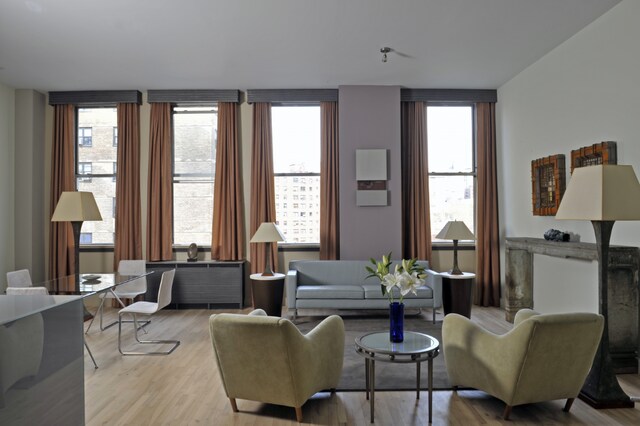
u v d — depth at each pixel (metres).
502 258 6.52
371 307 5.41
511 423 2.87
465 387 3.48
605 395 3.12
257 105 6.59
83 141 6.71
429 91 6.58
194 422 2.90
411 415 3.00
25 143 6.31
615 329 3.78
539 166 5.30
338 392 3.41
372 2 3.95
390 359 2.85
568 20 4.35
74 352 2.26
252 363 2.89
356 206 6.38
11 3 3.87
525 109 5.78
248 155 6.68
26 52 4.99
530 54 5.25
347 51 5.09
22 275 4.60
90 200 4.94
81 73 5.73
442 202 6.82
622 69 3.98
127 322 5.57
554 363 2.83
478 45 4.95
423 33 4.61
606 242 3.19
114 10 4.02
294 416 2.99
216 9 4.03
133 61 5.32
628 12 3.89
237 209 6.53
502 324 5.45
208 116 6.73
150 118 6.57
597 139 4.34
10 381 1.83
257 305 5.59
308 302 5.42
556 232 4.80
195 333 5.07
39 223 6.46
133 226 6.53
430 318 5.77
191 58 5.25
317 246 6.63
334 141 6.57
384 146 6.39
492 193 6.62
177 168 6.73
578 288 4.67
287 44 4.86
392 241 6.37
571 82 4.75
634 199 3.00
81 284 4.14
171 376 3.75
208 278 6.30
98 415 3.00
